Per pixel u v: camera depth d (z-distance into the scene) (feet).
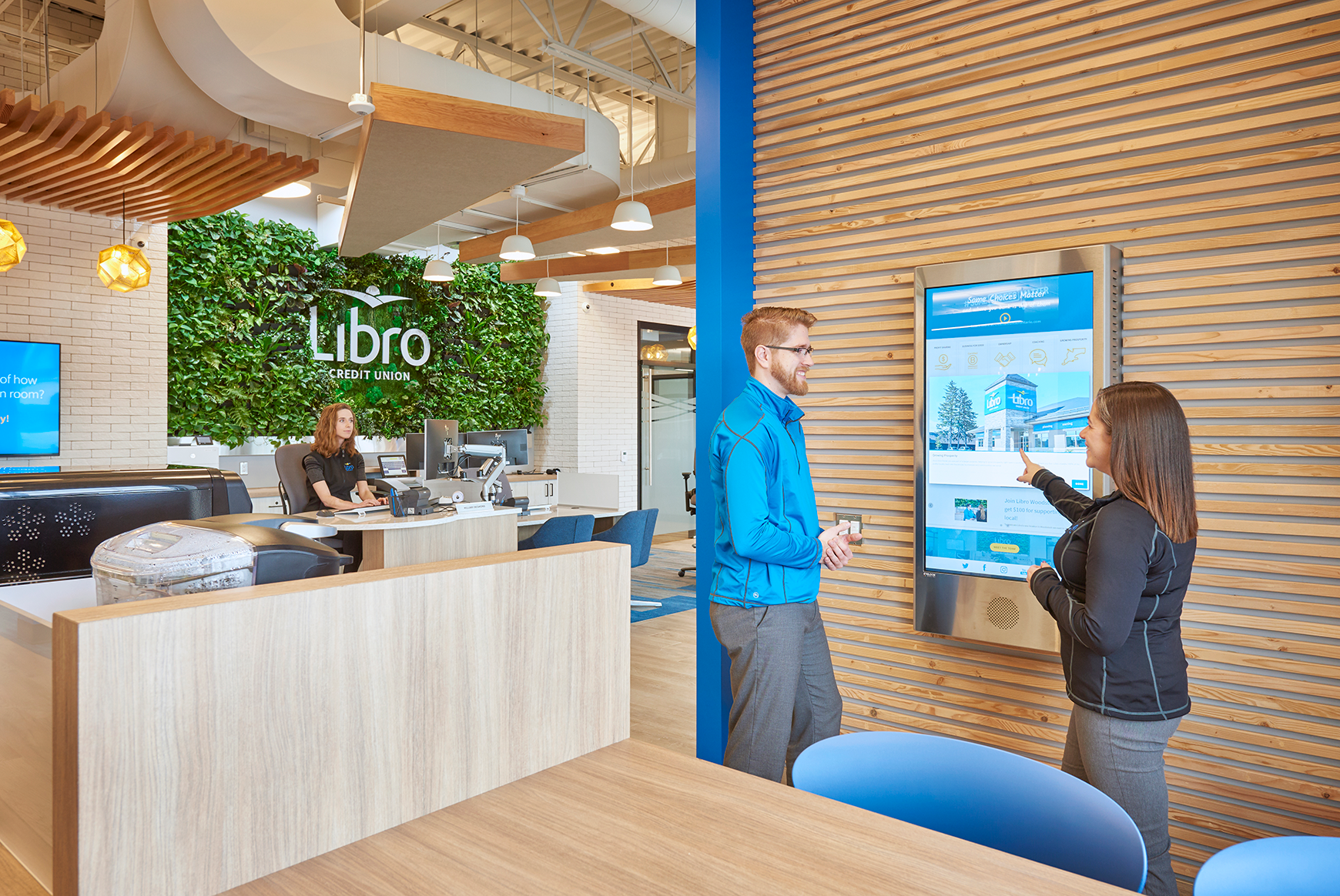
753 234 10.93
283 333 28.68
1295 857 3.62
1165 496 5.79
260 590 3.17
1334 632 7.14
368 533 13.65
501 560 3.91
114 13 15.90
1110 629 5.66
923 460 9.20
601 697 4.34
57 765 2.72
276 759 3.09
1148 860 5.97
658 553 34.37
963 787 4.45
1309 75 7.25
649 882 3.00
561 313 37.11
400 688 3.46
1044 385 8.39
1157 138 8.00
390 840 3.34
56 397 22.58
